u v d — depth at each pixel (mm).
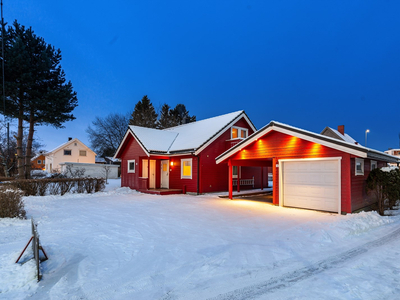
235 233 6941
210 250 5543
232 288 3908
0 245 5777
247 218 8914
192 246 5805
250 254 5340
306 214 9602
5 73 18016
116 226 7688
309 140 10312
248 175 20797
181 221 8414
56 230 7176
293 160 11156
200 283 4062
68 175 28094
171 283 4051
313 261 5059
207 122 21500
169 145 19359
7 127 22797
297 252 5539
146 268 4609
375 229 7707
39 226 7637
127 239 6352
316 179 10430
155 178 19422
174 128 24891
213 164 17438
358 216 8680
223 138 18391
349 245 6125
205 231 7145
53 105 19953
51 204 12117
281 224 7984
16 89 18156
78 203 12539
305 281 4148
